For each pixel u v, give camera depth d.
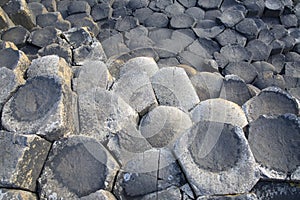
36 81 1.92
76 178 1.64
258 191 1.58
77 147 1.72
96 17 3.67
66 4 3.82
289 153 1.67
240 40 3.36
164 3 3.74
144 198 1.59
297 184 1.60
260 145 1.71
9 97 1.90
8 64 2.10
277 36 3.54
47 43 2.83
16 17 3.12
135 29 3.44
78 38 2.80
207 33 3.40
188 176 1.59
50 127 1.74
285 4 3.80
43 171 1.67
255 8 3.67
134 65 2.30
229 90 2.36
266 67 3.23
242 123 1.88
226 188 1.55
